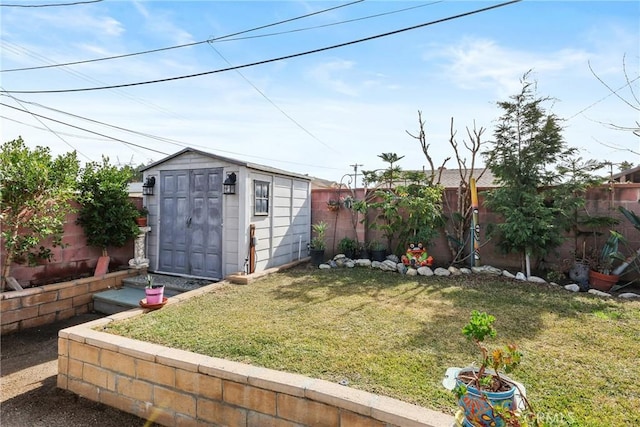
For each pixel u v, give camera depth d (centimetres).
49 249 485
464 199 653
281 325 336
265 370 229
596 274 501
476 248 609
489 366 169
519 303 420
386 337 307
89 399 279
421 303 417
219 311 383
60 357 296
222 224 577
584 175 538
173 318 355
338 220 777
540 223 522
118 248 608
